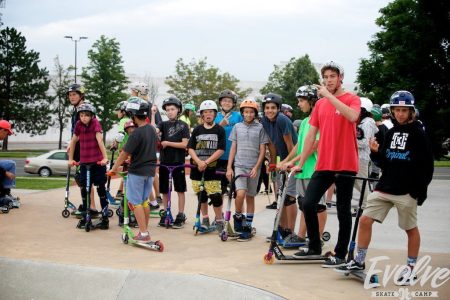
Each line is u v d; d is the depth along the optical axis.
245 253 6.05
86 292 4.93
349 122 5.18
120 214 7.59
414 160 4.67
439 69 31.86
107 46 43.09
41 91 46.91
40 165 20.02
